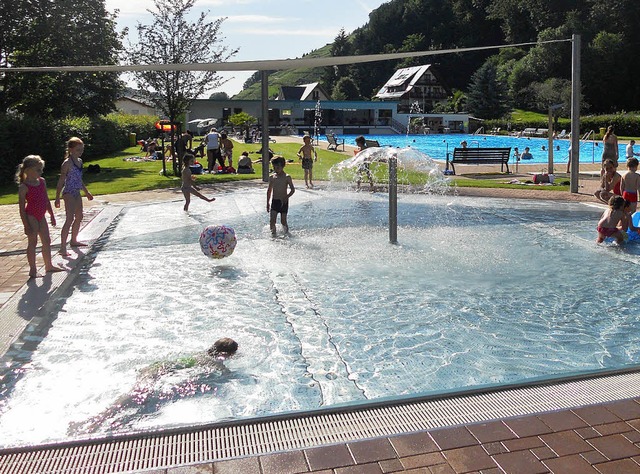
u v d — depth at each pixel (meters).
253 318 5.50
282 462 2.85
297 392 3.99
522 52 84.00
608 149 14.22
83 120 29.44
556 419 3.26
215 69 12.45
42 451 3.00
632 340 4.94
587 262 7.61
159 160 27.00
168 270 7.25
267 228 10.02
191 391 4.00
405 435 3.10
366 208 12.27
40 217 6.72
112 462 2.89
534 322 5.38
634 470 2.77
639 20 69.25
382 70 104.12
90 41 28.56
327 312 5.66
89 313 5.63
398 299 6.06
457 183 16.52
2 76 27.59
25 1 26.28
